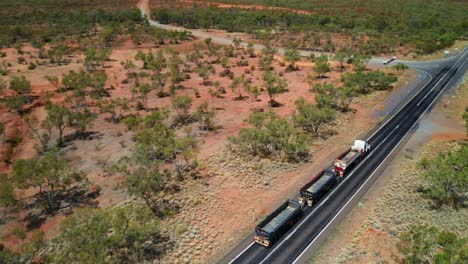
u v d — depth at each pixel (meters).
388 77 87.56
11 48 123.56
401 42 136.50
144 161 47.78
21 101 71.62
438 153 58.16
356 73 90.06
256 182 50.34
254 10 199.75
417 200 46.34
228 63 110.12
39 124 66.88
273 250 38.50
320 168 53.91
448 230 40.84
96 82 82.38
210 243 39.62
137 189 42.75
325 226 42.00
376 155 57.88
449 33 150.75
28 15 171.88
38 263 35.59
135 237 36.84
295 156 57.09
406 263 33.31
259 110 74.25
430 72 103.69
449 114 74.69
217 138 62.16
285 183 50.25
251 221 42.97
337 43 136.25
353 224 42.44
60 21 165.12
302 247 38.88
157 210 44.25
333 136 64.31
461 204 45.31
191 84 91.12
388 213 44.03
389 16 184.12
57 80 85.50
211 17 174.12
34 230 40.50
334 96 77.44
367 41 133.75
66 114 61.50
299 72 101.50
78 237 34.09
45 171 43.06
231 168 53.34
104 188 48.28
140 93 80.88
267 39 139.25
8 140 60.50
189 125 66.94
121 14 176.00
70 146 58.97
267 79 84.38
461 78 98.06
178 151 57.66
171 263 36.84
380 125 69.19
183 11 196.25
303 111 65.00
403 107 78.00
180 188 48.56
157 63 96.50
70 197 46.47
